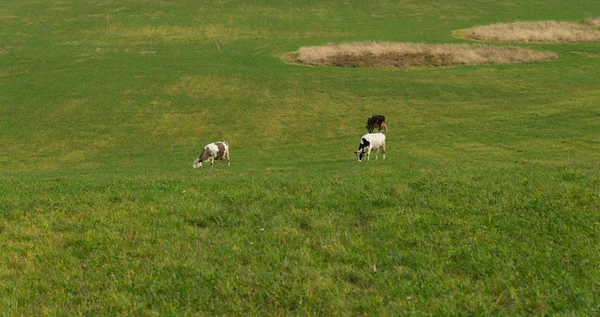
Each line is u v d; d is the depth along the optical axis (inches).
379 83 2699.3
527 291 315.0
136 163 1630.2
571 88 2470.5
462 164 1290.6
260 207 532.1
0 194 658.8
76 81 2824.8
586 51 3253.0
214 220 499.8
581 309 286.2
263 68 3070.9
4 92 2657.5
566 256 361.7
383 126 1897.1
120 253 404.5
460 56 3157.0
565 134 1643.7
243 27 4114.2
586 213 455.8
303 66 3115.2
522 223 442.6
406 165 1310.3
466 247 390.0
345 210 514.6
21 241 446.9
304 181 688.4
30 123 2199.8
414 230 438.3
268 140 1923.0
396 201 536.7
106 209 543.2
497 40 3631.9
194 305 316.2
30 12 4525.1
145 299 325.4
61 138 2015.3
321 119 2177.7
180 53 3481.8
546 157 1350.9
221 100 2485.2
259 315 303.1
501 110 2129.7
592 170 689.0
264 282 340.2
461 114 2121.1
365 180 678.5
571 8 4488.2
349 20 4269.2
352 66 3093.0
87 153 1829.5
